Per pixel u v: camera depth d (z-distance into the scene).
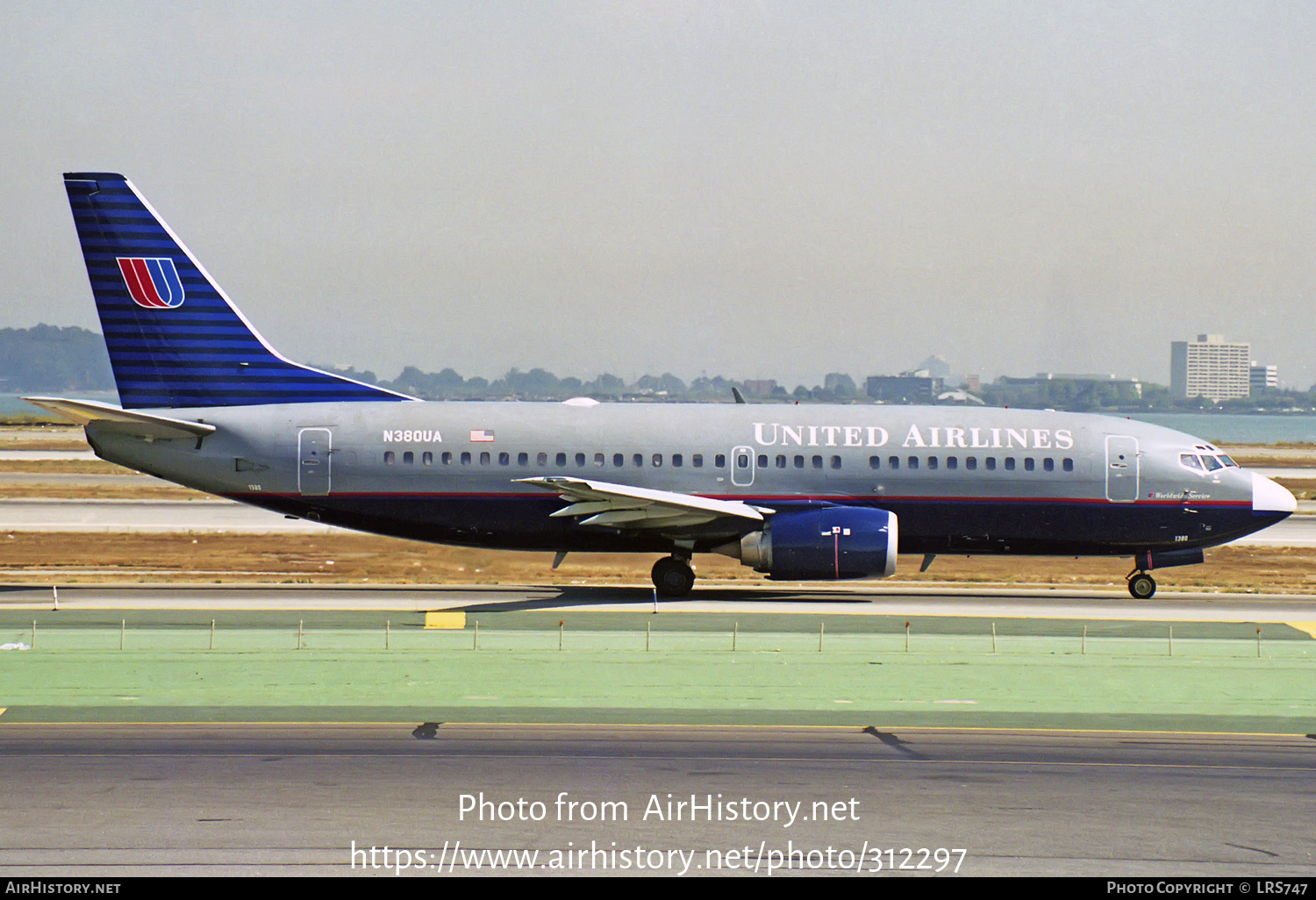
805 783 52.88
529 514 116.69
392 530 118.75
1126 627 101.75
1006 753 59.03
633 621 101.31
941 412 120.94
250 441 116.44
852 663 84.06
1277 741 62.50
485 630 96.38
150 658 82.94
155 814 47.41
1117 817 48.78
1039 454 117.31
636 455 116.50
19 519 178.50
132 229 118.25
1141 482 117.12
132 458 117.19
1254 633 99.31
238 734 60.75
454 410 118.75
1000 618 105.69
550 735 61.34
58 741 58.81
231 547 152.38
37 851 43.25
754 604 113.00
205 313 118.94
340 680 76.06
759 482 116.50
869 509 114.62
